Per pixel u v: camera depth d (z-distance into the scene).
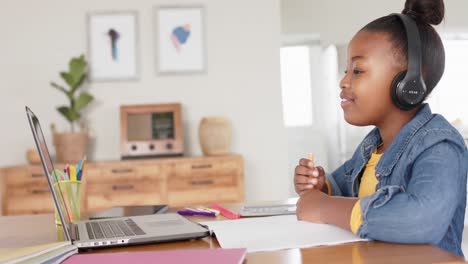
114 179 3.40
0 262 0.59
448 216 0.81
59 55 3.83
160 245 0.85
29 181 3.40
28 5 3.82
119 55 3.83
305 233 0.86
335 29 5.11
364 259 0.69
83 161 1.21
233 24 3.87
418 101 0.93
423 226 0.77
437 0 0.98
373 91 0.94
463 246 2.97
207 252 0.71
